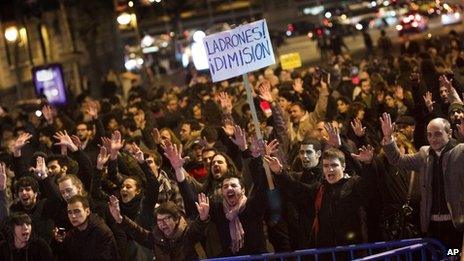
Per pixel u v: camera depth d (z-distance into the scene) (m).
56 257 12.91
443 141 11.68
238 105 22.27
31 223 12.52
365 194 11.77
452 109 14.12
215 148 15.79
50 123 21.34
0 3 38.53
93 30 51.34
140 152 13.34
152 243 12.24
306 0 70.12
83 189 13.42
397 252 10.62
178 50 71.88
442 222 11.76
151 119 20.45
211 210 12.19
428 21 55.78
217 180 13.45
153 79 57.25
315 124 17.20
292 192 12.27
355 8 67.06
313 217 12.34
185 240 11.88
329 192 11.88
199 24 80.88
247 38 14.09
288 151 16.17
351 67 33.81
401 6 63.78
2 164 13.70
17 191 13.76
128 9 53.88
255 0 80.38
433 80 20.44
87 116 26.23
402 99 19.23
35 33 48.19
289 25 64.19
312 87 24.61
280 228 13.27
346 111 19.22
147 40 69.75
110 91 44.38
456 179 11.56
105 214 13.09
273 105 16.34
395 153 11.95
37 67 36.31
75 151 15.07
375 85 22.59
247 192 13.41
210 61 14.30
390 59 31.12
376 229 12.18
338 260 11.78
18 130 23.27
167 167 16.52
